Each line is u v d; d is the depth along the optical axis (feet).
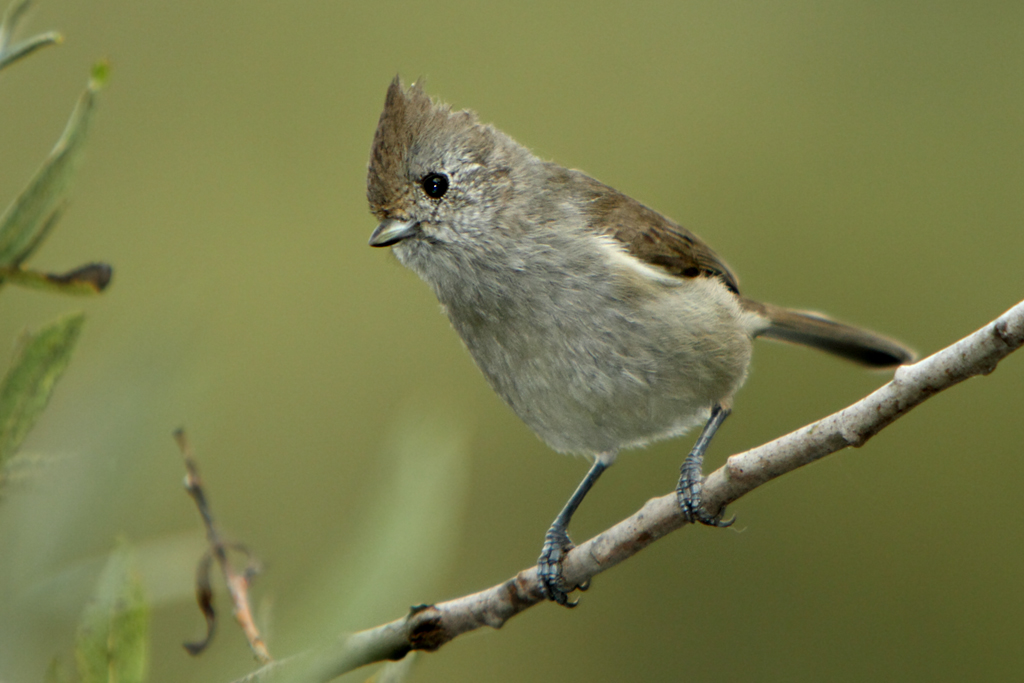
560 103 41.78
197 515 17.35
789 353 37.68
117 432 8.07
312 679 7.04
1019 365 36.68
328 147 40.27
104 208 37.40
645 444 24.06
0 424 7.82
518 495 36.42
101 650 8.09
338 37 41.42
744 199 40.29
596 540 18.72
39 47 8.63
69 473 7.98
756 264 39.52
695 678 34.40
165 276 26.50
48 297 24.67
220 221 38.29
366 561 7.08
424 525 7.13
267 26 41.11
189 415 8.26
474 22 42.42
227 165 38.81
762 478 16.52
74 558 7.97
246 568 14.83
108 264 8.11
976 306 38.27
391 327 38.06
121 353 8.27
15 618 7.90
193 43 40.01
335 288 38.50
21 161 33.63
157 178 38.32
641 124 41.34
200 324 8.47
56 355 8.00
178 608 16.74
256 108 40.04
